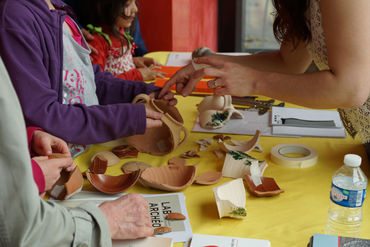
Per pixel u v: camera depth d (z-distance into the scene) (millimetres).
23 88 1097
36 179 884
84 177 1139
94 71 1491
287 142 1360
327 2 1060
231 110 1484
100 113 1192
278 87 1180
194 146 1334
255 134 1343
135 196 920
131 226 870
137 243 871
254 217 991
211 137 1388
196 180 1123
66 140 1165
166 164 1228
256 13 3982
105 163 1192
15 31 1086
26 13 1114
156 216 978
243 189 1042
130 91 1440
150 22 3168
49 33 1170
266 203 1044
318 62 1282
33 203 682
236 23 3963
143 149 1294
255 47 4074
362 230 944
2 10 1105
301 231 940
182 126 1300
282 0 1254
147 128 1249
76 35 1366
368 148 1264
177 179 1124
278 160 1226
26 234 683
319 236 837
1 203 669
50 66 1178
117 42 2064
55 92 1168
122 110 1208
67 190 1030
